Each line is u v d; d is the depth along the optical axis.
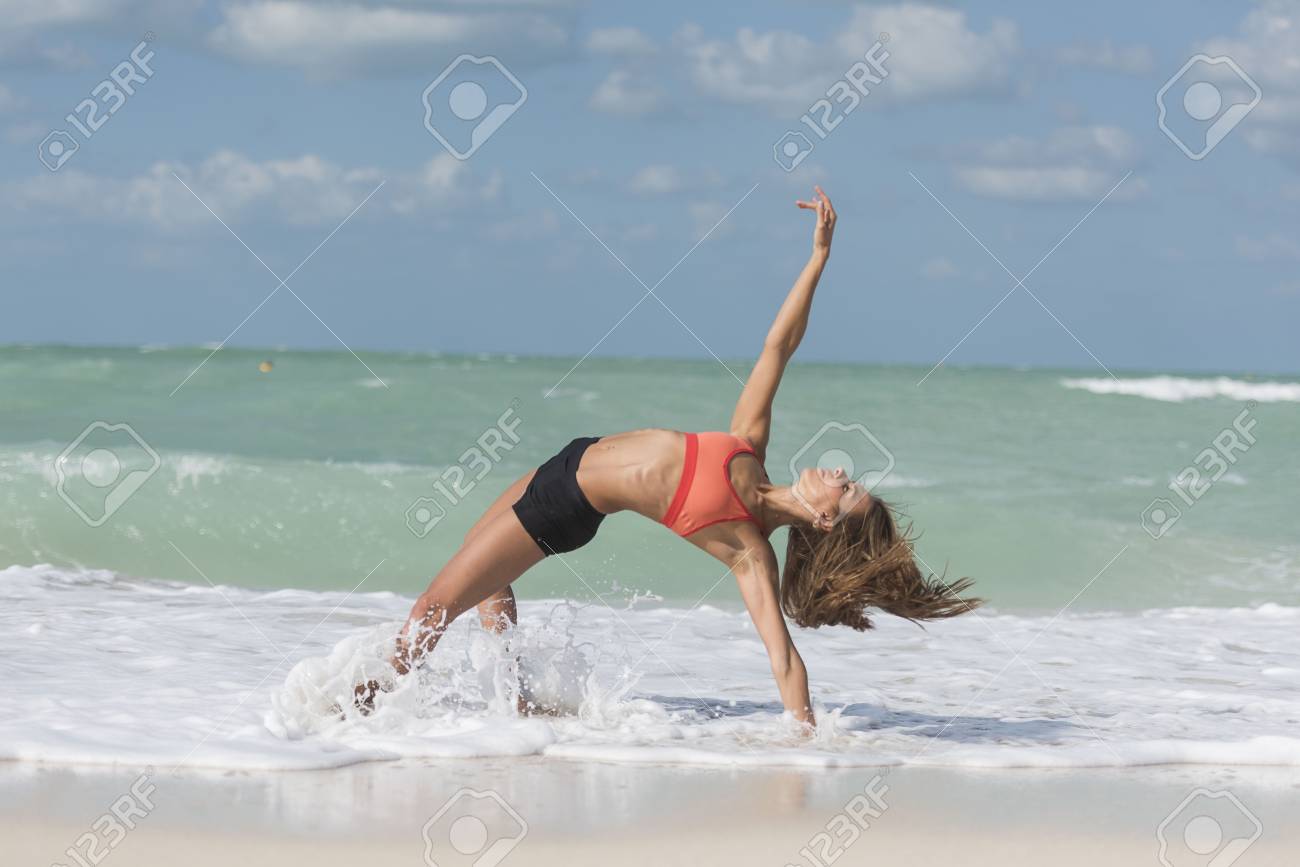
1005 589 22.91
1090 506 29.52
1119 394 47.66
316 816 7.77
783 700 10.53
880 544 10.63
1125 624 19.17
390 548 23.72
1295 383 63.50
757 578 10.40
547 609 18.50
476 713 10.77
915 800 8.63
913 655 15.57
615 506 10.32
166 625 15.31
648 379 49.84
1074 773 9.62
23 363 47.34
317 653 13.83
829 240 10.55
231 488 25.59
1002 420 41.81
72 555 22.03
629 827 7.77
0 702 10.49
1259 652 16.56
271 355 76.44
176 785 8.37
